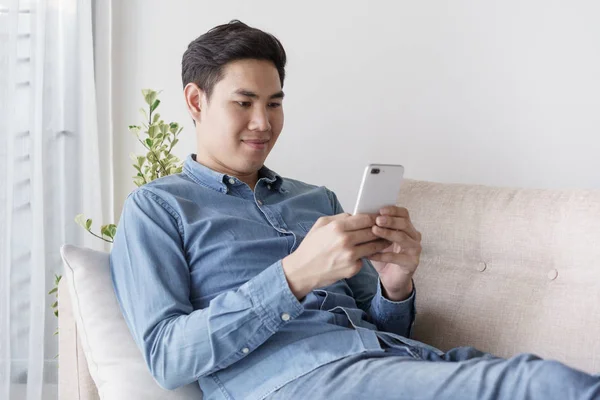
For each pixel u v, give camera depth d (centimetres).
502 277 162
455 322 162
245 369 131
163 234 138
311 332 133
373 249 129
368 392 117
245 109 153
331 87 221
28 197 218
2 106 209
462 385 110
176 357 126
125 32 228
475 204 171
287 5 222
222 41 153
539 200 163
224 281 141
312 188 175
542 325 150
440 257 173
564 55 199
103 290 146
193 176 156
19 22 215
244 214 152
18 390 219
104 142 231
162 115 229
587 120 198
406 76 216
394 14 216
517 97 205
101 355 141
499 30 206
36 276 218
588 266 149
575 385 101
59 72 226
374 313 154
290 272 125
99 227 230
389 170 129
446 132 213
